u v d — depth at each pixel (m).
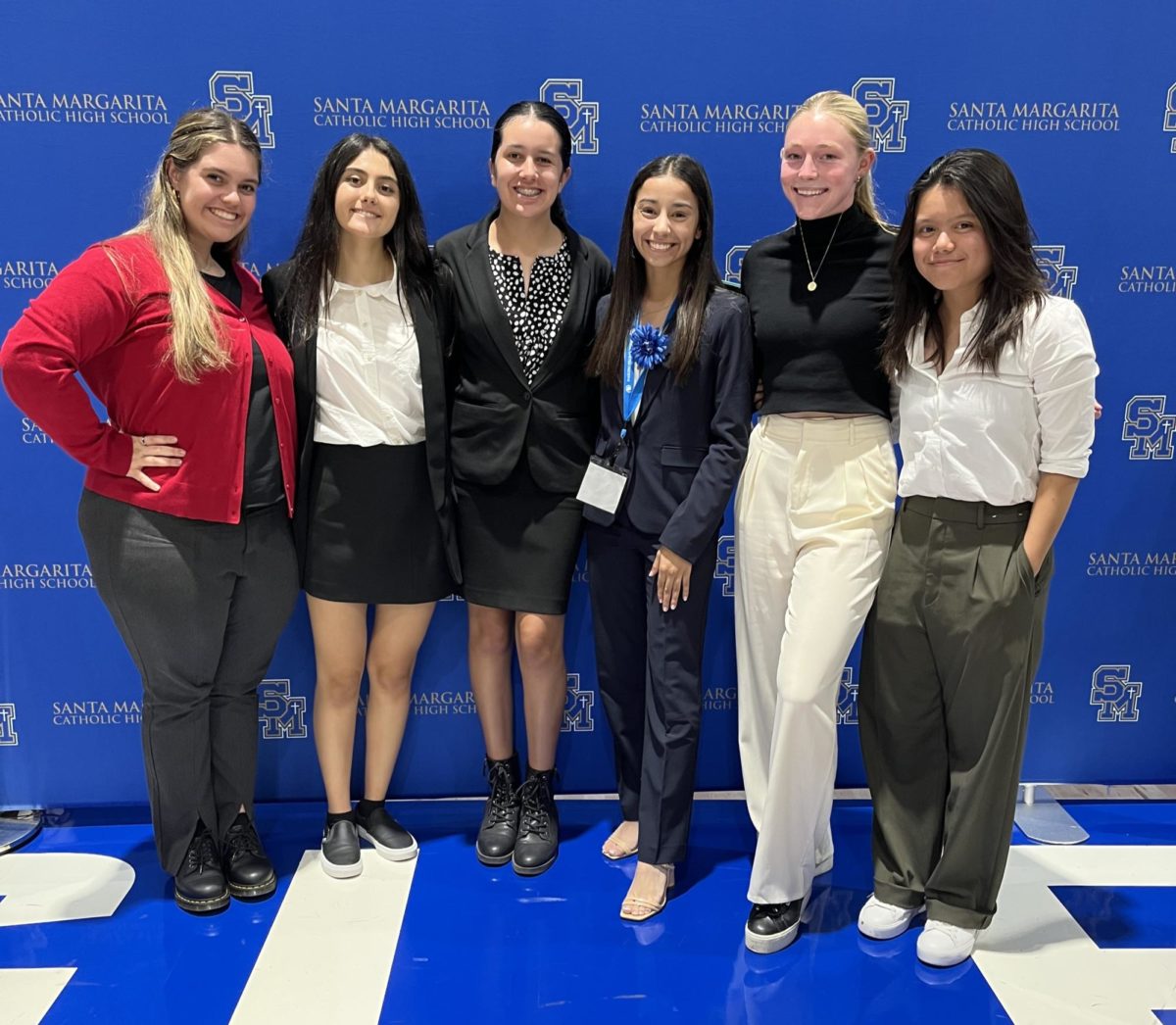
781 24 2.42
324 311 2.22
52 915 2.28
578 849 2.57
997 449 1.94
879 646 2.13
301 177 2.46
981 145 2.48
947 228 1.86
